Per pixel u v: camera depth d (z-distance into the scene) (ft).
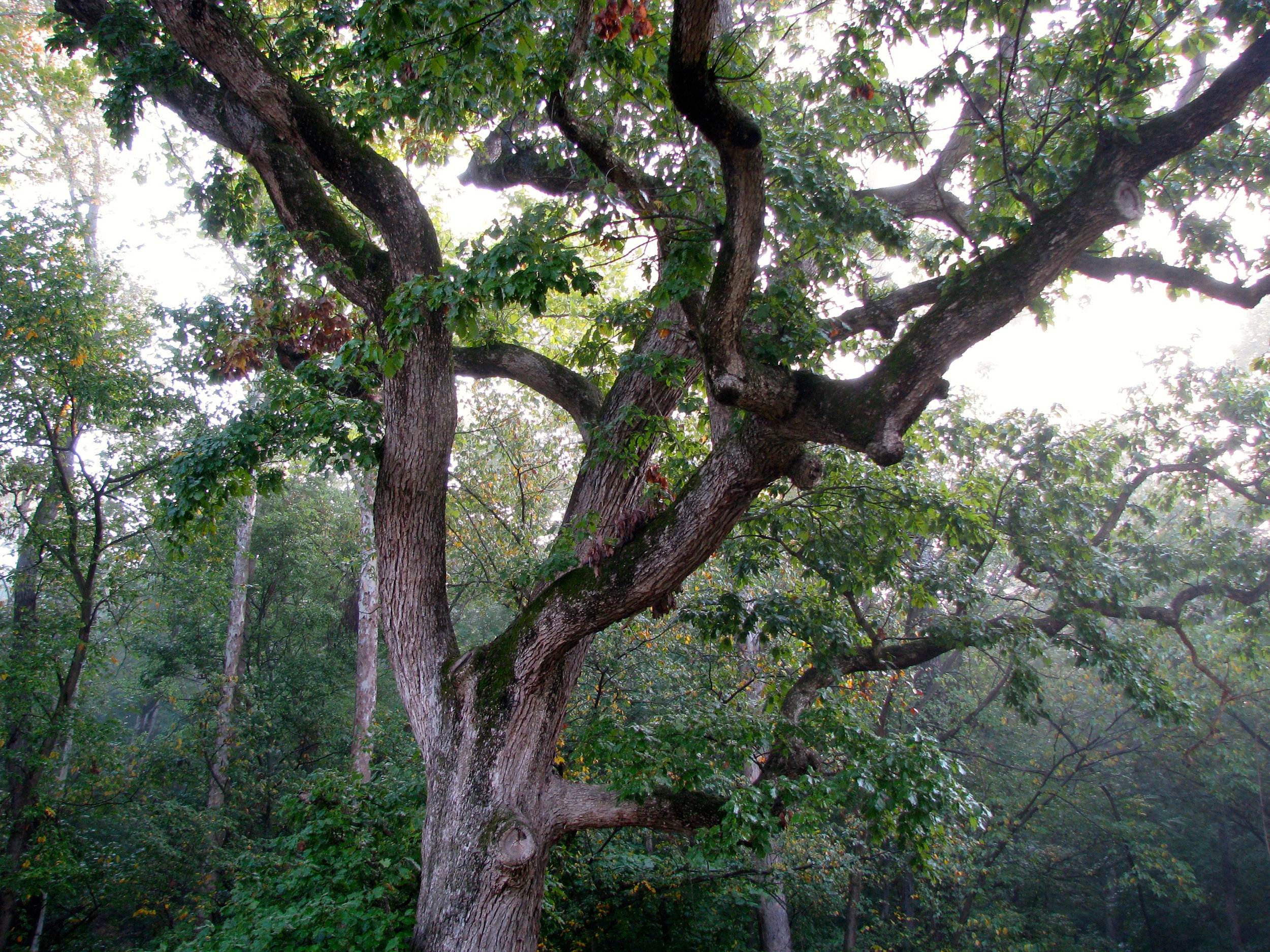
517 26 13.21
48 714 34.60
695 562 16.17
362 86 22.08
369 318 20.49
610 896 31.19
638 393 20.70
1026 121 19.63
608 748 19.65
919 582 26.50
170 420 37.32
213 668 55.83
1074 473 31.45
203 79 21.02
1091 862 47.75
